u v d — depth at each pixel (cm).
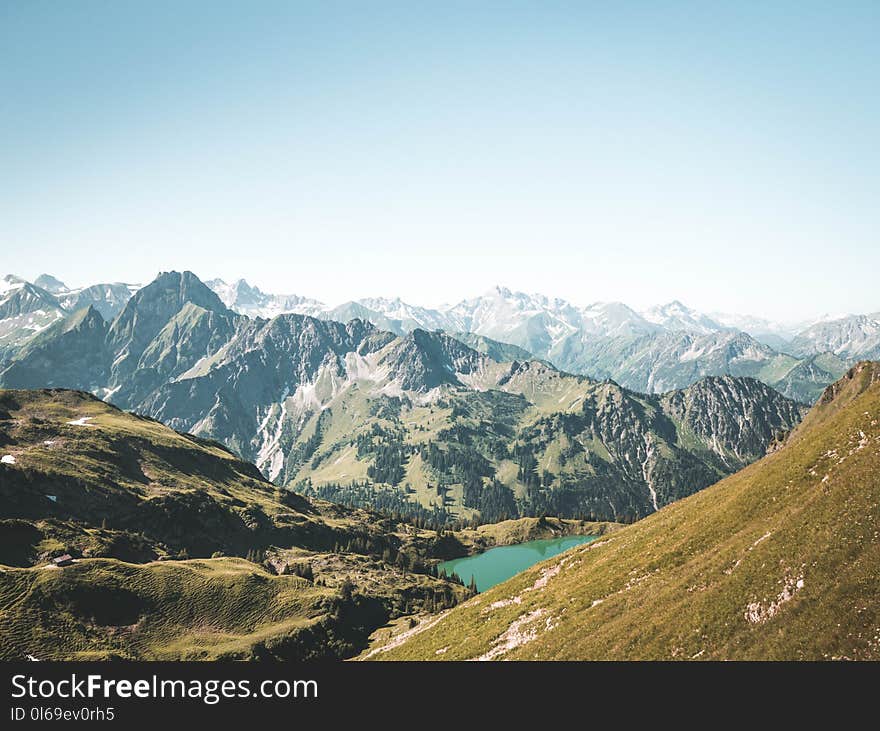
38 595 12762
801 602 4150
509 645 6231
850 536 4369
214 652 12962
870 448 5138
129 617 13412
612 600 5866
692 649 4369
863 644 3666
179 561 17025
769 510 5641
